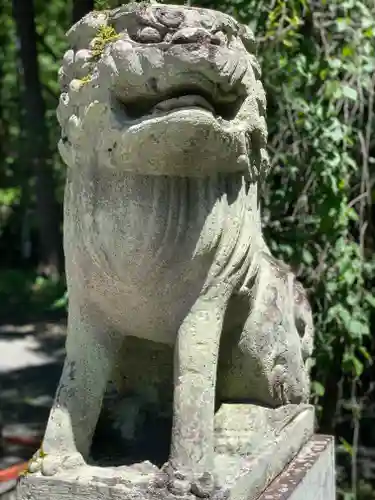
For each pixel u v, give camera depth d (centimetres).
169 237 135
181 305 140
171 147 127
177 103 126
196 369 138
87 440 147
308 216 282
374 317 313
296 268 282
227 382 163
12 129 918
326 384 312
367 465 336
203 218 137
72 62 140
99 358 148
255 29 277
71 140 140
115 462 149
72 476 138
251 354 160
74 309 148
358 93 292
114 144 132
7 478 221
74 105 139
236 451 150
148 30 126
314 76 278
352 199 313
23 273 802
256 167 152
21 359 500
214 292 141
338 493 297
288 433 167
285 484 154
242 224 145
